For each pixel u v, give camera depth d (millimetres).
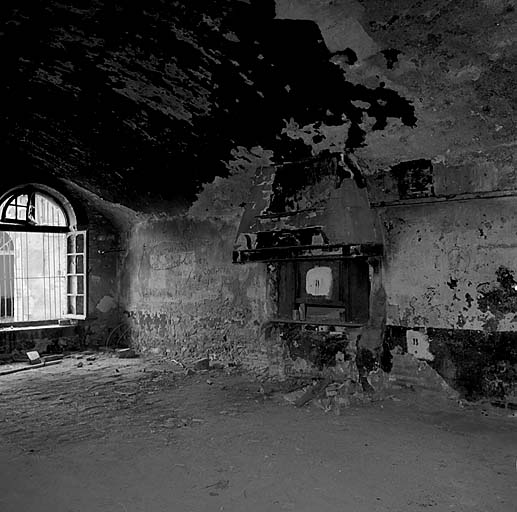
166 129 5137
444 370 4211
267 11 3219
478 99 3482
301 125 4363
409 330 4426
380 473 2898
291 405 4402
